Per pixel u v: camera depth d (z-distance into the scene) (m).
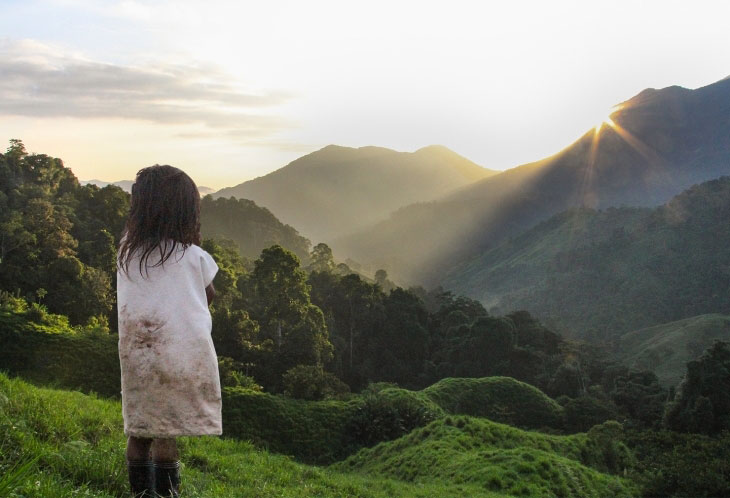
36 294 57.81
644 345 152.00
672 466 21.81
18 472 2.65
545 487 16.89
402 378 83.25
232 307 72.88
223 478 7.61
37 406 6.60
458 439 23.53
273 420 41.12
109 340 38.06
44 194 76.38
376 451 26.97
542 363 88.50
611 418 58.91
